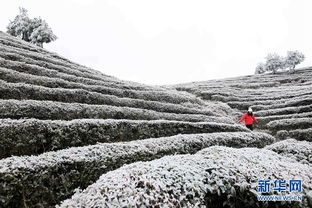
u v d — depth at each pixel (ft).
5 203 18.34
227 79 202.90
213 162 18.70
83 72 87.92
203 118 62.69
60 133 32.09
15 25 151.94
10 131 28.60
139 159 28.02
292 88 131.75
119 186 14.28
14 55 74.59
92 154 25.14
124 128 39.55
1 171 18.95
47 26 150.30
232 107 98.99
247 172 17.74
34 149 29.68
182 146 34.24
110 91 68.18
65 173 22.27
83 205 13.56
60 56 109.70
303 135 54.44
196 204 14.56
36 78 57.93
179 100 80.74
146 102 65.36
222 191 16.56
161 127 44.42
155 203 13.60
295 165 20.63
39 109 39.75
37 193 19.97
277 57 208.54
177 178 15.75
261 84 155.63
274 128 64.90
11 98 44.14
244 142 43.45
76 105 46.09
